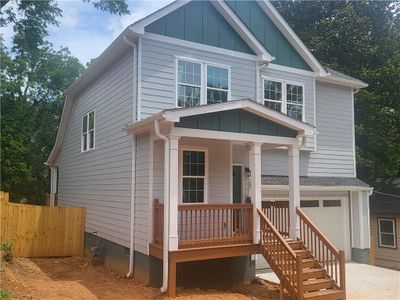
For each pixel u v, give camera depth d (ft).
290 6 89.86
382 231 62.54
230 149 40.40
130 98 37.32
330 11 84.94
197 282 35.47
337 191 52.13
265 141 35.19
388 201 64.18
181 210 31.04
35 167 101.14
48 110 104.37
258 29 46.14
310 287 30.22
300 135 36.83
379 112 70.08
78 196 55.06
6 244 39.78
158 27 37.73
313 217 50.49
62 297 28.45
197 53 39.86
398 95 70.59
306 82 49.16
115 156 41.32
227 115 33.37
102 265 43.55
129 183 37.50
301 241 35.22
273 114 35.09
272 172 46.93
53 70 103.19
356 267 47.52
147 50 36.88
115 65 42.14
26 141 88.33
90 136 50.93
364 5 77.66
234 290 34.01
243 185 42.45
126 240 37.65
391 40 74.43
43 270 40.55
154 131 31.27
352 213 53.01
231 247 32.50
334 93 53.78
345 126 54.19
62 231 50.52
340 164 53.11
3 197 46.96
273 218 39.70
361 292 34.94
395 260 60.23
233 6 44.70
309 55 48.62
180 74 38.70
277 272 31.60
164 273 29.60
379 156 71.10
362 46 74.08
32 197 100.42
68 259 48.03
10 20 40.22
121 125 39.60
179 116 29.96
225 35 42.11
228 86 41.63
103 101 45.75
